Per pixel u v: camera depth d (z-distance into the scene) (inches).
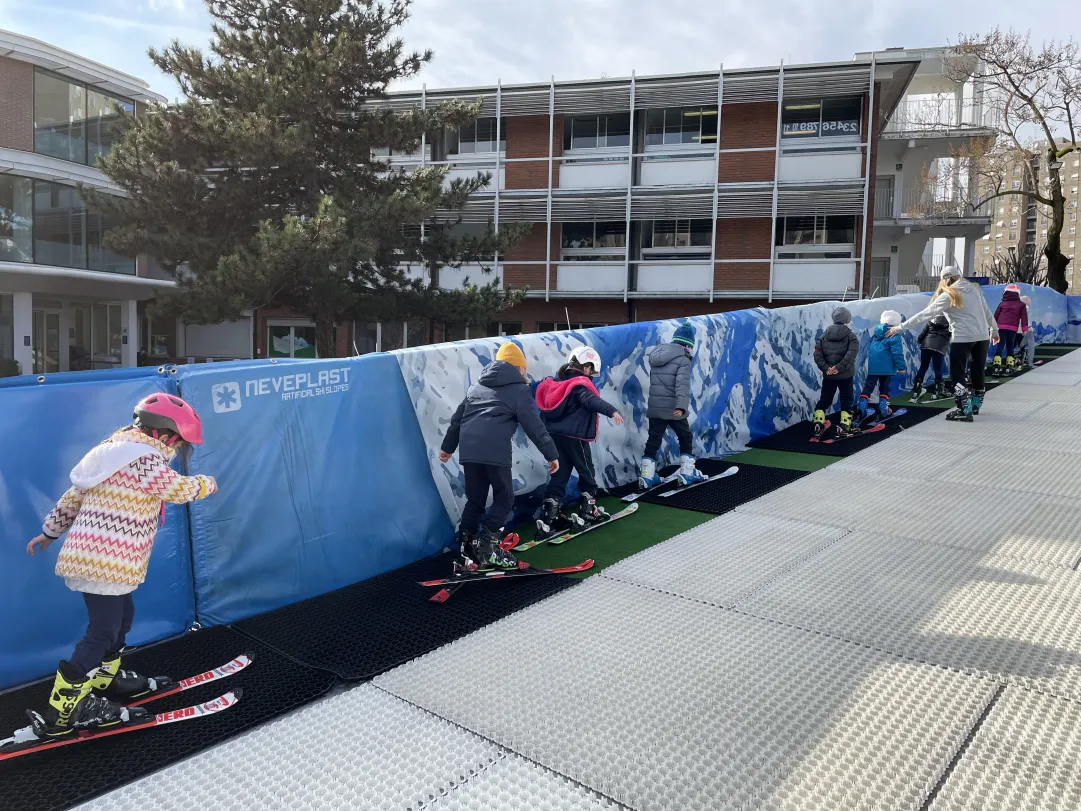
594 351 229.0
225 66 668.1
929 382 501.0
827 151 944.9
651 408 256.5
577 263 1024.9
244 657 142.6
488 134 1063.6
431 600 170.9
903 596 161.0
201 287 622.5
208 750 113.4
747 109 975.0
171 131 649.0
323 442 181.9
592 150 1036.5
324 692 129.5
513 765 105.9
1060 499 229.5
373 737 114.4
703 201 983.0
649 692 124.3
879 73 916.0
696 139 1003.3
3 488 136.5
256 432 169.0
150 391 154.1
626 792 98.4
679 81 970.1
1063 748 104.8
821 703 119.1
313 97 671.8
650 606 160.7
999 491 240.8
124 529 117.1
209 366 172.6
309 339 1144.8
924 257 1278.3
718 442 320.5
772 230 954.1
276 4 740.0
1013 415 375.2
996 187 1062.4
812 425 376.5
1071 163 4606.3
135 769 108.7
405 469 200.8
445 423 209.8
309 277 632.4
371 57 708.7
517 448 231.0
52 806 100.3
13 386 139.7
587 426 219.0
